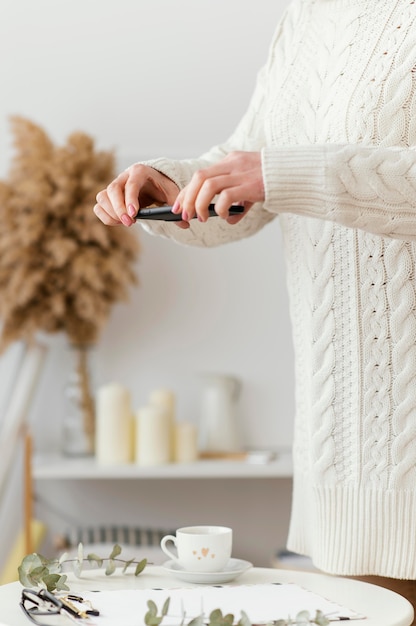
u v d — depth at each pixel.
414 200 0.91
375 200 0.91
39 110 2.78
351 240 1.06
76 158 2.47
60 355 2.74
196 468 2.40
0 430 2.55
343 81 1.09
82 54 2.78
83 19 2.78
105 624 0.79
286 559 2.33
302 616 0.77
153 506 2.72
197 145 2.78
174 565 1.04
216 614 0.75
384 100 1.05
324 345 1.09
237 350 2.77
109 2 2.77
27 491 2.38
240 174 0.92
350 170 0.91
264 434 2.75
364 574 1.06
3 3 2.77
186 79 2.78
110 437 2.52
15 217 2.47
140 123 2.78
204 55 2.77
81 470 2.39
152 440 2.50
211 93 2.78
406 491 1.05
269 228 2.78
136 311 2.76
